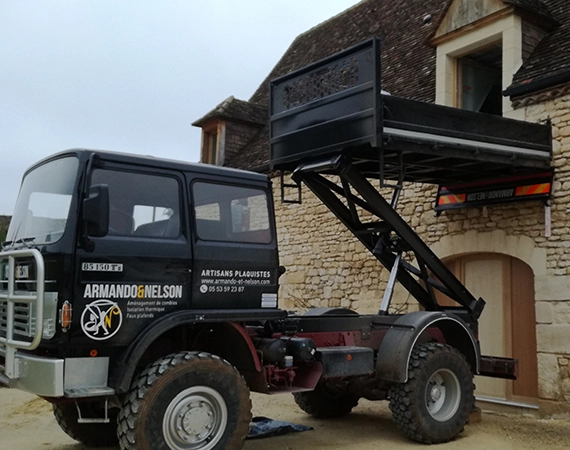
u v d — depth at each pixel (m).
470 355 6.17
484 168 7.06
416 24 10.82
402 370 5.41
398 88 9.58
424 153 5.93
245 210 5.08
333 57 5.93
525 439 5.73
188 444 4.27
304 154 6.16
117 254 4.29
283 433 5.94
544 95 7.13
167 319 4.38
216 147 12.88
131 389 4.22
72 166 4.37
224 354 5.04
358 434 5.93
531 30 7.89
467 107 8.67
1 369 4.59
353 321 5.91
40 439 5.72
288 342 5.19
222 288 4.79
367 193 6.04
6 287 4.57
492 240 7.69
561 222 6.95
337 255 9.79
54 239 4.23
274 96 6.64
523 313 7.66
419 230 8.62
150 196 4.57
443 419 5.62
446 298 8.61
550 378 6.95
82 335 4.09
